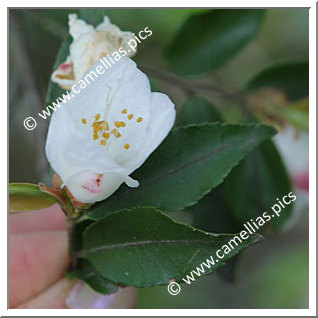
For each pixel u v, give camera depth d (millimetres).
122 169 169
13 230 265
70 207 182
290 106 254
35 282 237
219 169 189
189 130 192
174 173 190
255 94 260
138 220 181
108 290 190
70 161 167
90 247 188
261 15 266
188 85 260
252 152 253
